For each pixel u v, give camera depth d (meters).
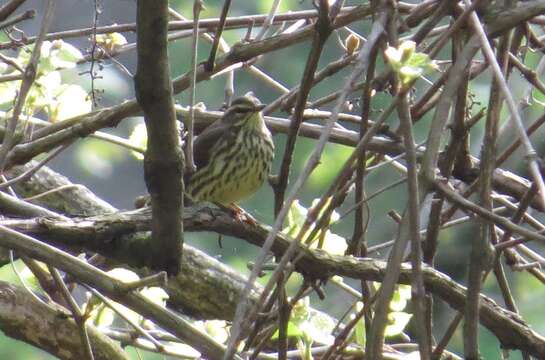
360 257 8.17
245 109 11.61
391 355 8.80
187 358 9.01
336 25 7.95
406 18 7.88
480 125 15.14
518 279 15.02
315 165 5.64
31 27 20.72
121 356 9.47
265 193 21.08
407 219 5.67
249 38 9.12
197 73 8.46
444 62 9.23
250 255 21.42
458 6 7.18
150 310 6.91
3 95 8.80
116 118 8.64
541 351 8.03
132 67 22.16
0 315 9.34
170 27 9.73
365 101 7.13
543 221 13.85
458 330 14.29
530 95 8.83
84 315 8.16
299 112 7.15
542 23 8.86
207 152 11.62
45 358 15.59
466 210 6.66
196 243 21.48
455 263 14.15
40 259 6.73
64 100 9.02
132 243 7.43
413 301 5.57
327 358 7.80
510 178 9.14
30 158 8.66
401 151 8.97
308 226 5.82
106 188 24.50
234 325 5.50
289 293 11.70
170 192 6.92
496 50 8.16
